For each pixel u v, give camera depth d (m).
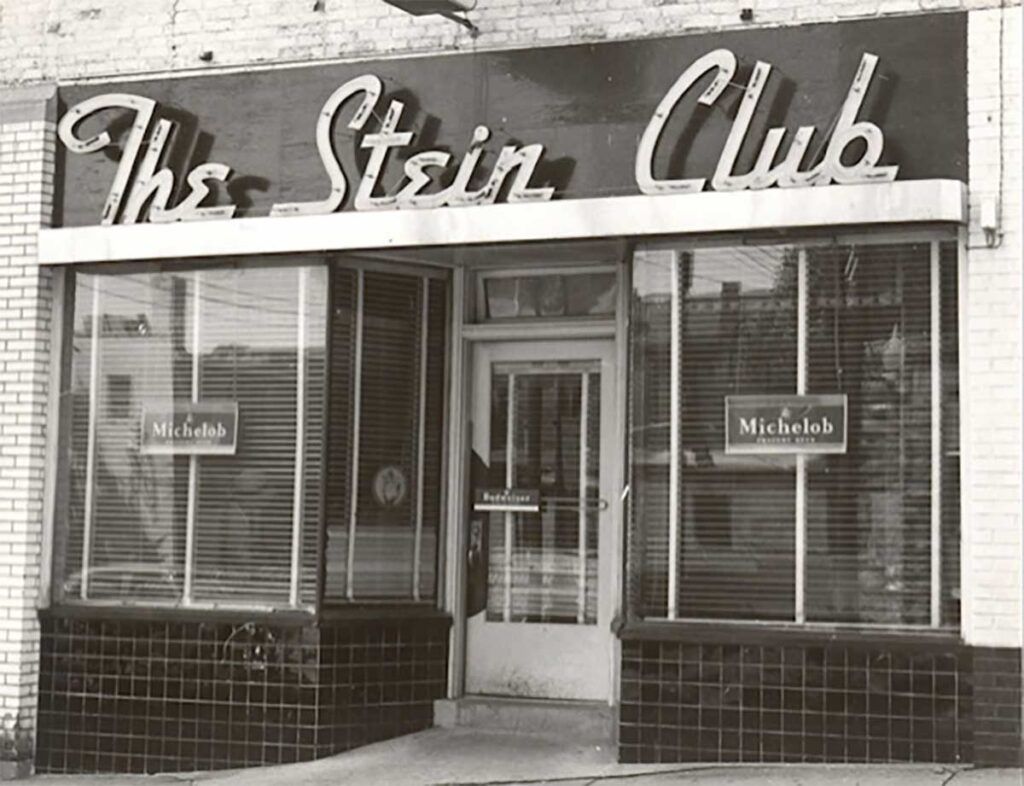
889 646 7.91
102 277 9.49
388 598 9.15
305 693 8.76
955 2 8.05
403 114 8.87
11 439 9.42
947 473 7.98
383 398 9.20
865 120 8.09
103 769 9.10
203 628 8.99
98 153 9.44
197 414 9.23
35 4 9.64
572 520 9.27
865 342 8.15
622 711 8.30
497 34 8.75
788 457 8.22
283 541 9.00
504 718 9.05
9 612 9.31
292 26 9.12
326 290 9.01
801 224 7.98
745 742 8.11
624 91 8.49
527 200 8.52
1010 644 7.75
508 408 9.45
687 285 8.42
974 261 7.93
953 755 7.79
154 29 9.41
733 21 8.34
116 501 9.37
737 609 8.25
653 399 8.45
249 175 9.11
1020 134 7.90
